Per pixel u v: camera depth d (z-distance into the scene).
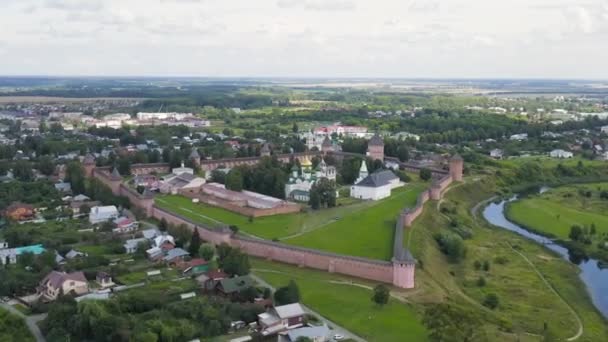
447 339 197.25
